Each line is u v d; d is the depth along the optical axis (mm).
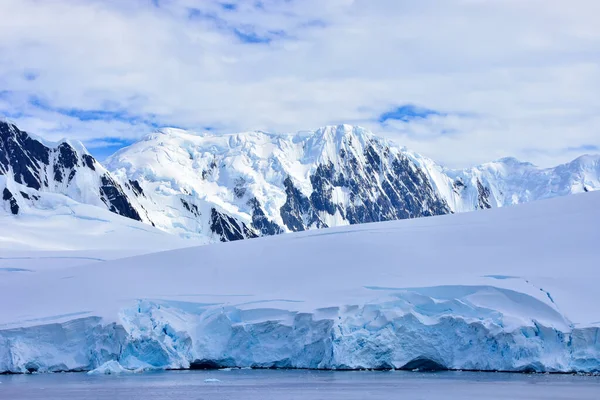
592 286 96812
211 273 121938
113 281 120750
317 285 112000
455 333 98438
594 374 91062
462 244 117438
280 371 104438
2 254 171500
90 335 107312
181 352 106938
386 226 133000
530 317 95000
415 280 107188
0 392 90000
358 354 100625
